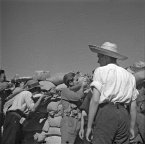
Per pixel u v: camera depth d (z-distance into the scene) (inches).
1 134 209.9
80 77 194.5
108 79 135.6
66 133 187.9
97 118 136.4
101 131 135.3
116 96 135.6
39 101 196.9
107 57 145.6
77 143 192.5
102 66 141.9
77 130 188.5
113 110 134.6
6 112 200.7
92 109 135.0
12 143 197.8
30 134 205.6
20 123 202.2
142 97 182.5
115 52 142.5
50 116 205.0
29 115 201.2
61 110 201.2
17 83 217.5
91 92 143.8
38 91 209.8
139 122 179.8
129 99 138.6
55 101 206.2
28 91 203.0
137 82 180.4
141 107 181.8
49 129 205.3
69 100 189.0
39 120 206.8
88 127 136.6
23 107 200.1
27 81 215.2
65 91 190.4
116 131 136.1
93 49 146.3
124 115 136.1
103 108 135.3
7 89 214.7
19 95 202.2
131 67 194.2
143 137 180.1
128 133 139.4
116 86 135.9
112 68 138.1
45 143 205.2
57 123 202.4
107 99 134.8
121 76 137.9
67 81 192.7
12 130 197.8
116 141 138.5
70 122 188.1
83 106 154.8
